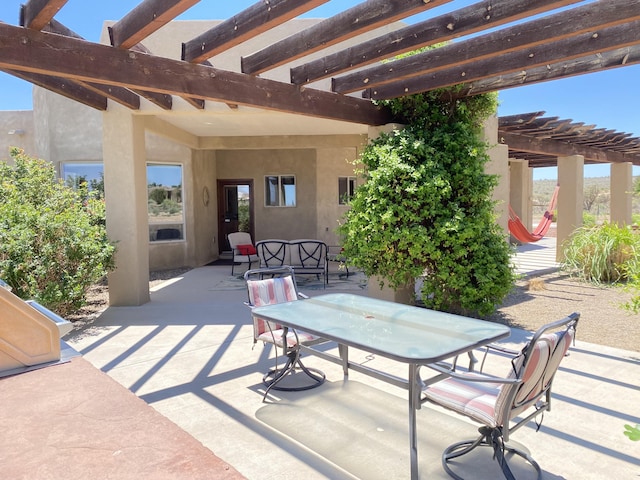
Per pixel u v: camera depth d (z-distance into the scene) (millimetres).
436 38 3793
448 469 2492
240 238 10234
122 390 2480
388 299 6141
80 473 1676
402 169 5242
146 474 1670
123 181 6398
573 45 3988
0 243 5230
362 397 3488
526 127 8102
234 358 4355
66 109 9469
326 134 9555
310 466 2561
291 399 3445
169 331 5273
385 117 6133
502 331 2889
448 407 2457
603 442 2775
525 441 2793
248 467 2549
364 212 5492
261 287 4164
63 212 6016
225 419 3119
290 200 12086
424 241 5195
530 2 3193
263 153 11984
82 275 5691
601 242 8203
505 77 5168
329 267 10461
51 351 2951
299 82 5070
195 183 10648
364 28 3559
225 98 4625
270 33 6438
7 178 7383
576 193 10148
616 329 5188
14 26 3516
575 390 3518
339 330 2916
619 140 9977
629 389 3535
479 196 5465
